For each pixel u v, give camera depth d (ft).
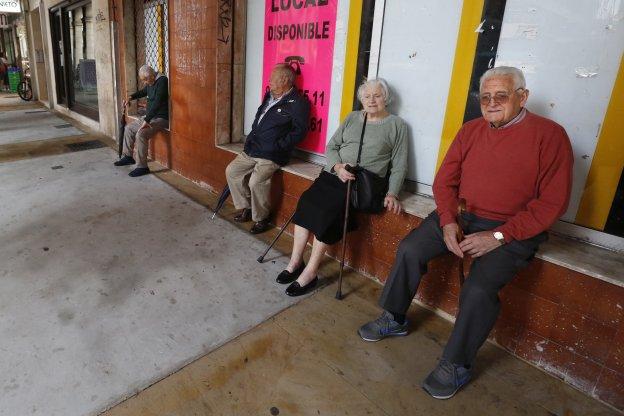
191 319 7.22
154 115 14.84
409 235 6.72
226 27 11.66
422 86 8.02
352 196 7.73
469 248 5.80
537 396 6.00
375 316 7.63
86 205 11.95
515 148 5.70
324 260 9.52
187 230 10.70
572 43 6.11
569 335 6.05
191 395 5.67
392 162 8.13
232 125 12.84
